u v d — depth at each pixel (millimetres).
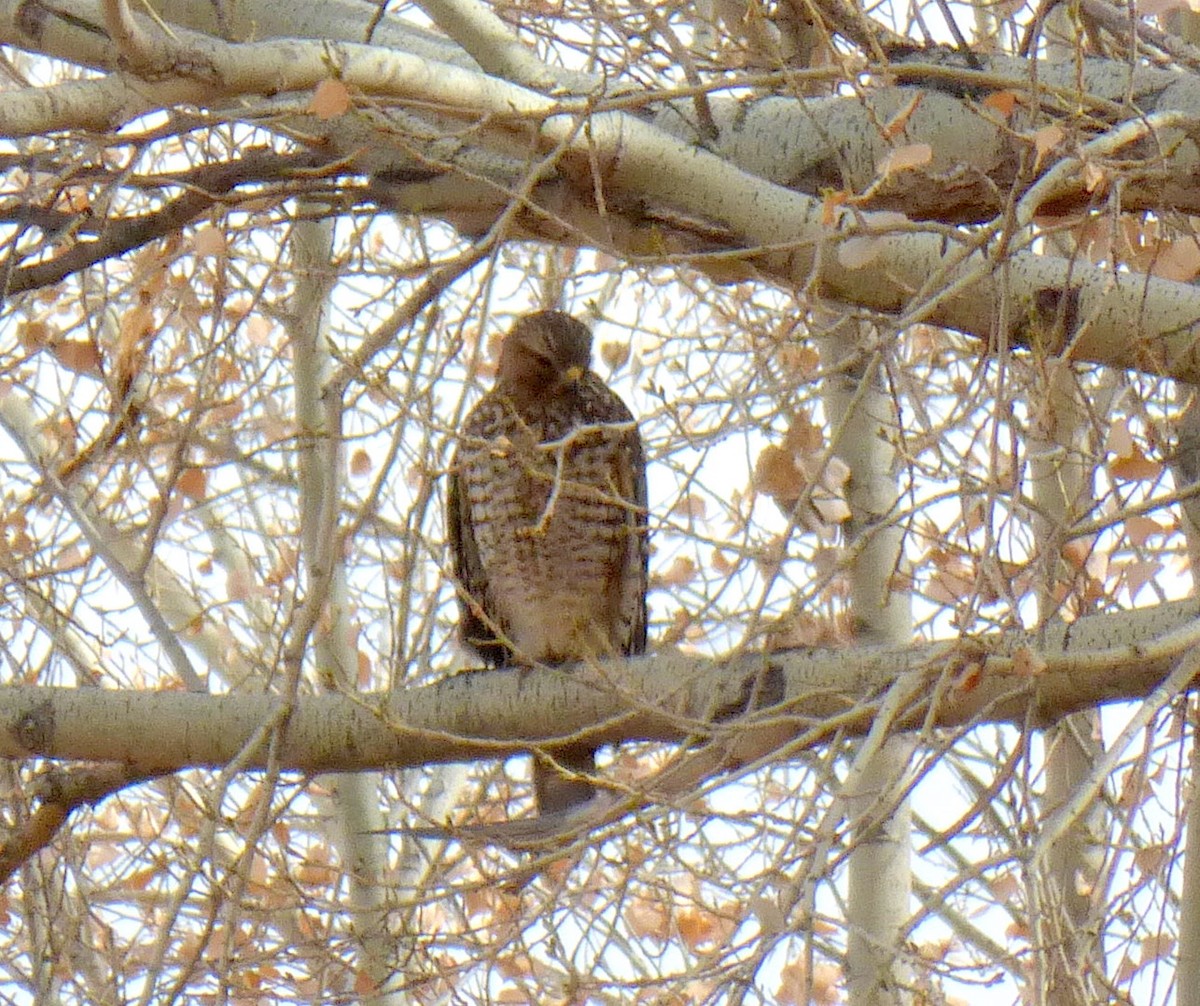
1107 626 7590
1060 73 8688
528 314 11914
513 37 8742
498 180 8820
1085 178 6895
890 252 8367
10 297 9625
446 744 8328
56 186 8453
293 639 7512
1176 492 6770
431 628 11883
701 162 8523
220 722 8305
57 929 10594
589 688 8086
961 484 7340
